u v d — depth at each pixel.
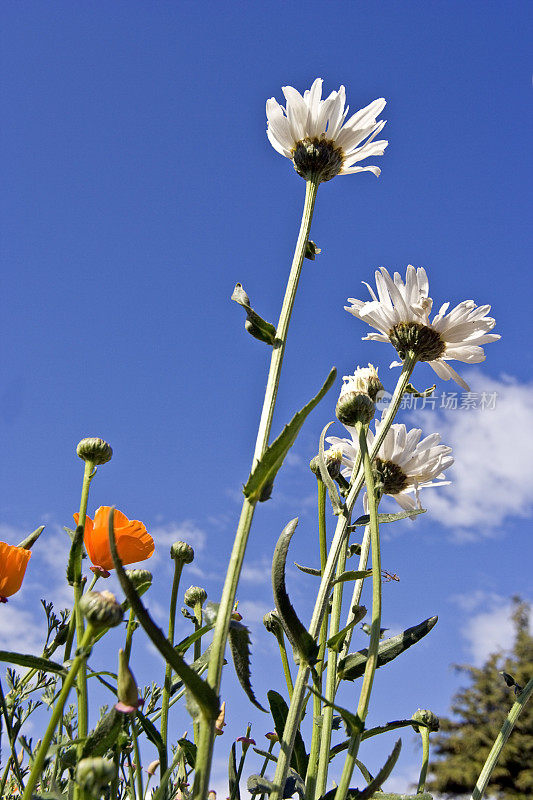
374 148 0.67
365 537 0.71
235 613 0.63
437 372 0.73
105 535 0.59
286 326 0.57
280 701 0.62
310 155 0.65
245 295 0.57
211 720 0.48
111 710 0.50
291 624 0.56
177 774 0.64
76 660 0.48
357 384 0.69
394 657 0.62
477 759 3.76
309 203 0.64
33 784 0.47
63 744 0.48
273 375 0.56
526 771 3.68
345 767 0.53
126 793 0.63
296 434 0.51
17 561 0.58
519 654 4.04
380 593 0.55
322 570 0.68
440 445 0.74
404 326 0.71
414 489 0.74
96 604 0.48
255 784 0.55
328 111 0.66
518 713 0.64
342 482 0.70
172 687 0.61
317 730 0.63
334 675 0.62
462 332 0.70
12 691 0.59
